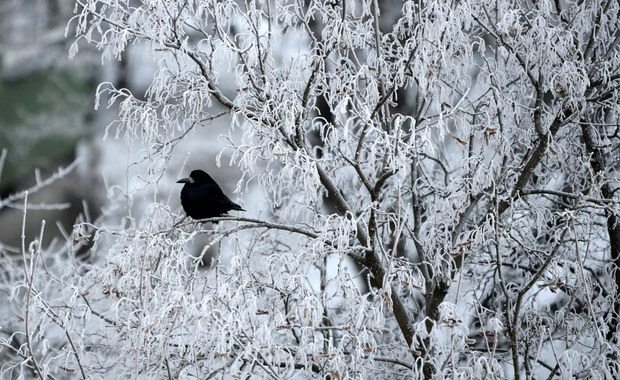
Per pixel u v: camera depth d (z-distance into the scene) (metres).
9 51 30.84
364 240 12.45
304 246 12.12
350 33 11.98
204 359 12.41
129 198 13.70
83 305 11.52
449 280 12.11
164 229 12.66
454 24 11.75
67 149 30.38
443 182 14.96
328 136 12.87
